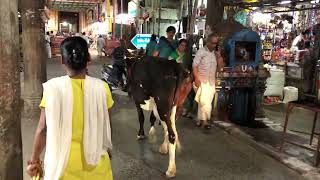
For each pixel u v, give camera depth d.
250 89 7.13
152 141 5.73
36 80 6.66
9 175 2.42
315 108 4.79
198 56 6.31
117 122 6.91
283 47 11.51
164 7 17.45
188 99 7.40
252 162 5.00
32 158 2.33
